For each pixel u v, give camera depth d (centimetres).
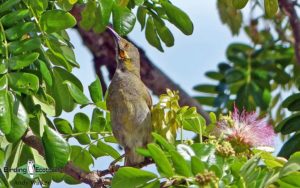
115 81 1212
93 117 1175
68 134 1167
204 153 948
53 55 1109
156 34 1188
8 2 1033
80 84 1116
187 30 1140
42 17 1059
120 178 951
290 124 1215
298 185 938
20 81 995
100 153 1186
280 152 1209
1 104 979
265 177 932
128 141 1171
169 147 960
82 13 1120
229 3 1157
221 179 928
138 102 1183
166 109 1080
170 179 942
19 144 1120
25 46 1019
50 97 1091
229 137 1029
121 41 1284
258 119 1123
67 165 1093
